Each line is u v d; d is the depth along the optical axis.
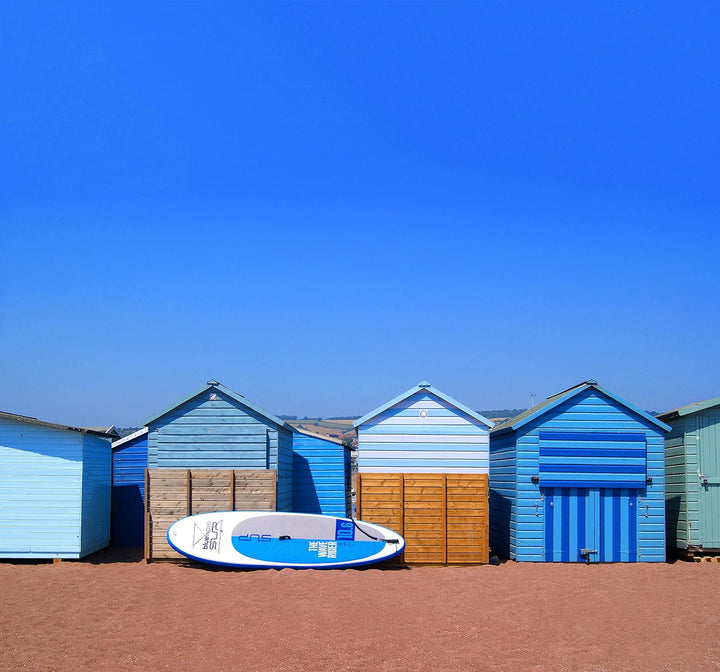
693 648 10.94
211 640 11.19
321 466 23.00
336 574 16.50
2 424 17.97
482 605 13.52
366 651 10.66
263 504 18.11
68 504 17.91
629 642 11.24
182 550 17.27
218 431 18.62
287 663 10.15
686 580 16.14
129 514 21.34
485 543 18.27
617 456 18.80
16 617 12.48
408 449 18.94
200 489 18.14
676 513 19.67
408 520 18.38
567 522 18.66
